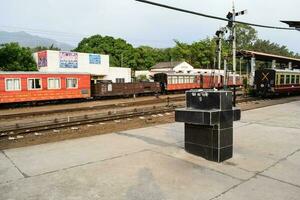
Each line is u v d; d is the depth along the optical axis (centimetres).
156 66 7512
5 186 552
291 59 3838
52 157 742
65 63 4094
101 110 2034
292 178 593
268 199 496
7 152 797
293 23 2103
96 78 4494
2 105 2383
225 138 709
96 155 757
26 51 4153
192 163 688
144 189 537
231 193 520
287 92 3069
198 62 8056
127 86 3378
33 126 1264
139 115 1609
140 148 827
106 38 7025
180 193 520
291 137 974
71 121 1391
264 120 1345
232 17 1453
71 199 496
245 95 3119
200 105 727
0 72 2308
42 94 2564
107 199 496
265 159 723
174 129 1137
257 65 6000
